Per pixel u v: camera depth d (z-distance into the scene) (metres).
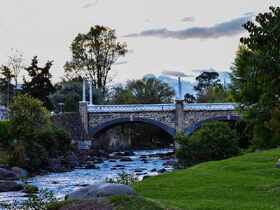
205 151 49.94
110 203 17.50
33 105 70.69
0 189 43.91
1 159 63.88
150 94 148.12
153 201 18.09
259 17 20.61
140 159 90.00
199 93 198.50
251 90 52.03
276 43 20.50
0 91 129.88
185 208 19.09
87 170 69.19
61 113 98.00
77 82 123.81
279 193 23.34
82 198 18.80
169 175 31.36
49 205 19.83
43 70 127.94
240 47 54.31
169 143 143.12
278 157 37.91
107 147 121.56
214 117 95.88
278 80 21.42
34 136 69.19
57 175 61.56
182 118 96.88
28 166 64.19
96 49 126.88
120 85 147.62
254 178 28.38
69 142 80.38
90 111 99.69
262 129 52.66
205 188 25.47
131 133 138.25
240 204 20.77
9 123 70.12
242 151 54.12
